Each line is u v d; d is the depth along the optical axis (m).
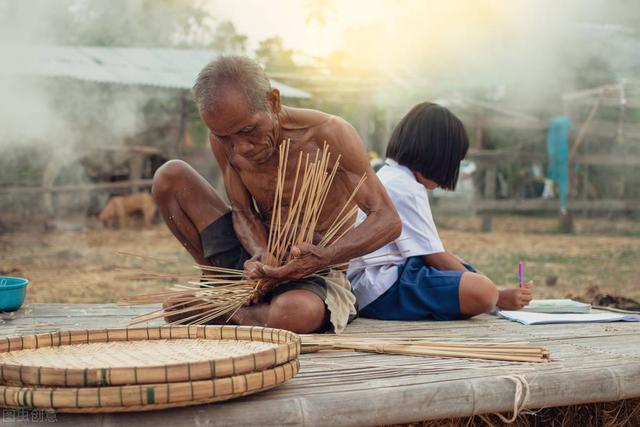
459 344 2.21
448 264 2.97
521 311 3.03
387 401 1.75
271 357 1.65
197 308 2.44
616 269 7.98
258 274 2.39
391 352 2.18
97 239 10.42
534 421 2.30
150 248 9.56
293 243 2.51
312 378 1.89
